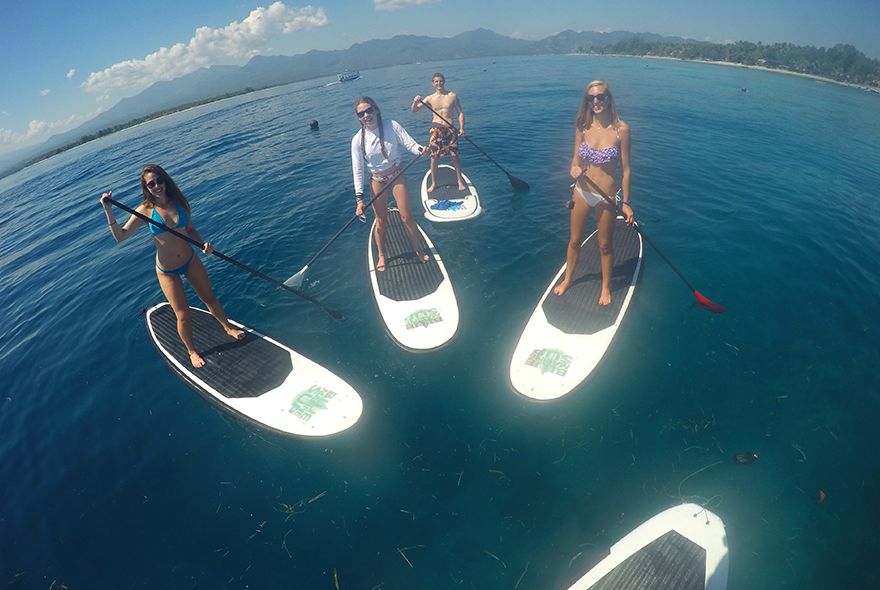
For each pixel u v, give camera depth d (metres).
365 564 3.45
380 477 4.08
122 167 21.58
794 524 3.43
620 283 6.03
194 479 4.39
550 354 5.05
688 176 10.48
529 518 3.61
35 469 4.85
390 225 8.30
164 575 3.62
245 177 14.09
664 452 4.01
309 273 7.44
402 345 5.51
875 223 7.98
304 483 4.15
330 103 33.06
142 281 8.55
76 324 7.49
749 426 4.19
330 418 4.67
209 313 6.50
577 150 4.93
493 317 5.93
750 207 8.66
